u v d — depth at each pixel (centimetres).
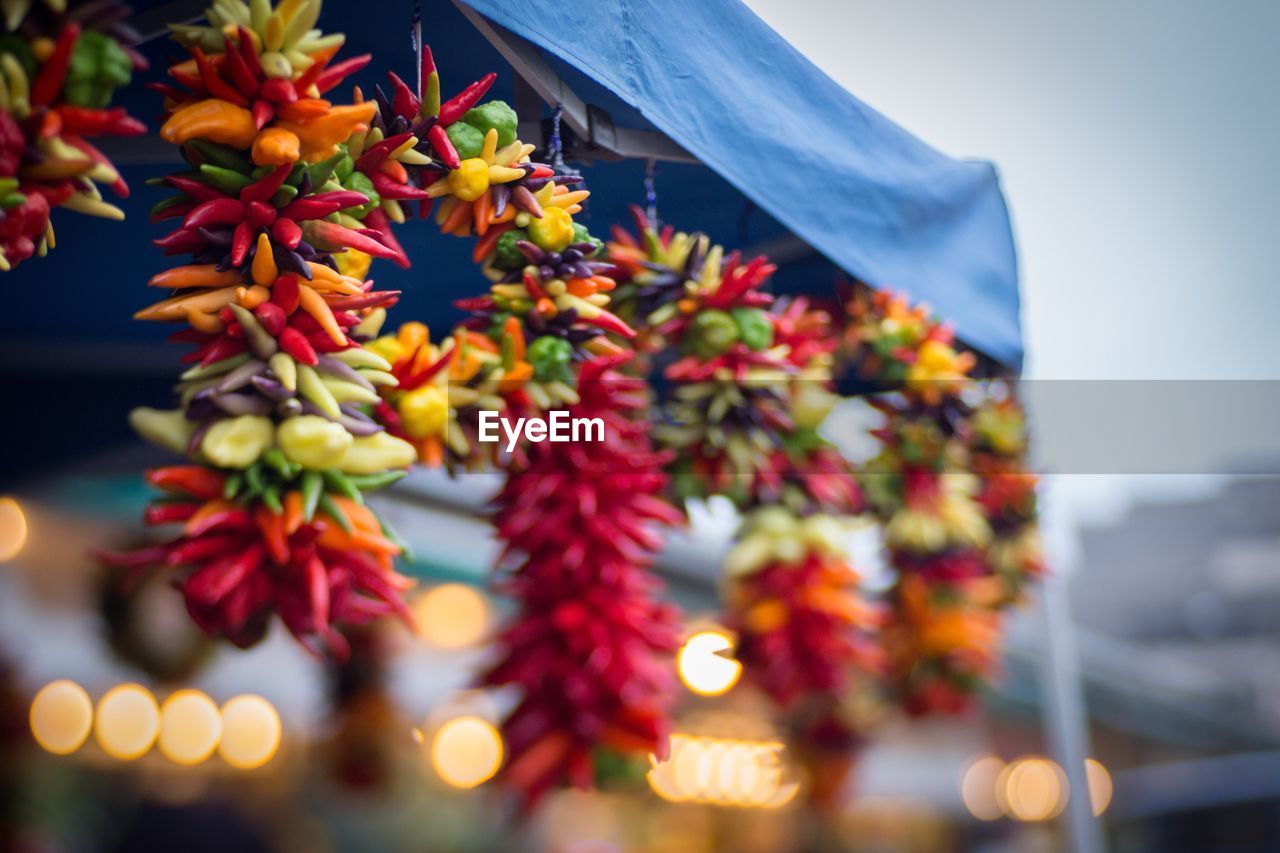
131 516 355
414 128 124
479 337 146
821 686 218
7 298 214
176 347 239
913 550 254
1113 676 866
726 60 165
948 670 262
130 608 296
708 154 155
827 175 183
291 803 413
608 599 159
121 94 154
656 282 173
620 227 197
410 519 387
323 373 110
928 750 761
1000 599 275
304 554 107
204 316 105
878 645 260
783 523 219
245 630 112
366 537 110
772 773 535
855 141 195
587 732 156
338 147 113
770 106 173
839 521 234
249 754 423
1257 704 2734
